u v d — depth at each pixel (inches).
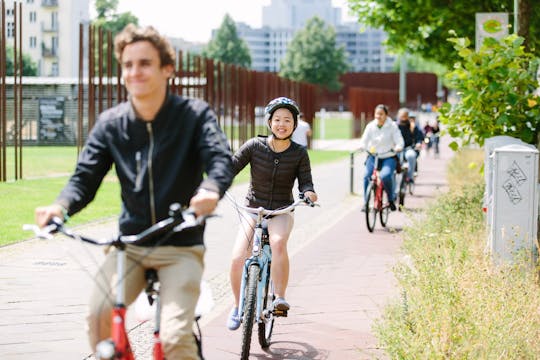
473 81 454.6
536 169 345.1
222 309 329.4
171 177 165.2
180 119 165.8
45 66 3988.7
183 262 165.3
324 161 1425.9
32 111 1706.4
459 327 228.4
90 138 169.8
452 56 812.0
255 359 263.4
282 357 265.6
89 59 1005.8
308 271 418.6
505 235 344.8
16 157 880.9
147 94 163.2
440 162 1451.8
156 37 163.6
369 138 589.3
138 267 167.9
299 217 652.7
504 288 274.2
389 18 822.5
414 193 867.4
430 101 5049.2
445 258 313.4
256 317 258.4
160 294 164.7
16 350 268.8
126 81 164.2
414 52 858.1
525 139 450.6
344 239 533.3
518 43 447.5
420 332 231.9
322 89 4933.6
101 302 160.9
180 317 158.7
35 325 300.8
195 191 170.4
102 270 166.4
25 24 3978.8
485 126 460.4
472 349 216.4
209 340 283.1
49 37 3973.9
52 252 447.2
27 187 804.6
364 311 324.2
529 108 452.1
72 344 277.6
